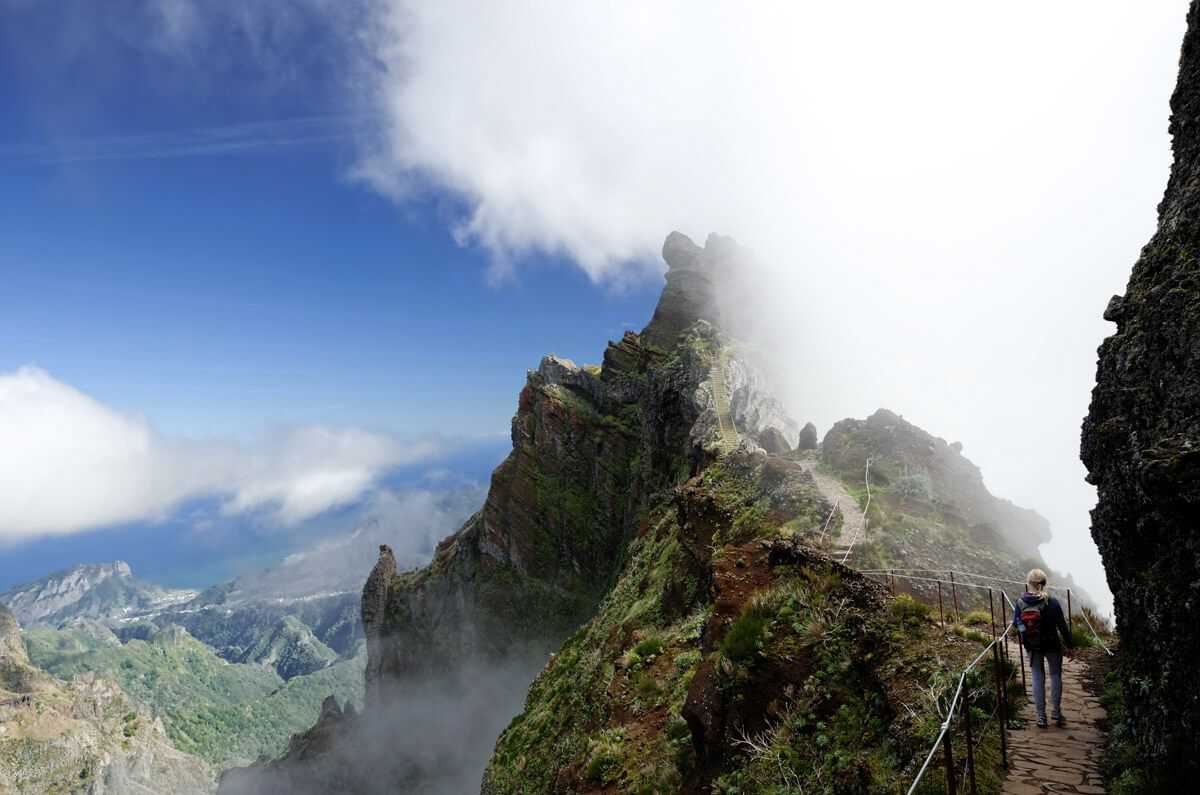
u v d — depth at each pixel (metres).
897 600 14.27
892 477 31.39
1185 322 7.59
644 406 103.56
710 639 17.06
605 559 110.31
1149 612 7.71
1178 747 7.13
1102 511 8.95
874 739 11.20
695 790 14.43
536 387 129.88
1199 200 8.36
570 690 34.34
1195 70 9.43
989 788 8.36
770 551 17.95
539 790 27.55
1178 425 7.30
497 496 123.94
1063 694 10.90
